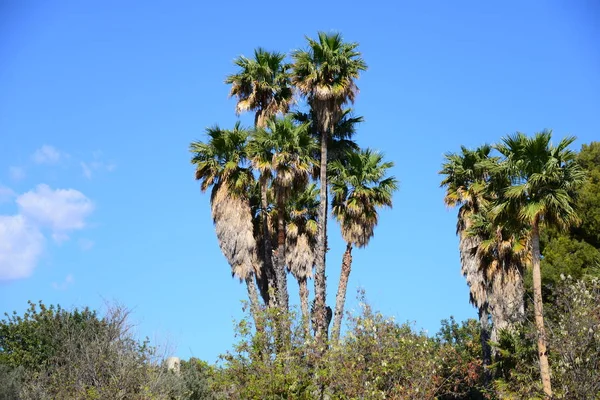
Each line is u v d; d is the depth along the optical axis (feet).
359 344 88.17
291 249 131.64
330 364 86.38
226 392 86.79
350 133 126.72
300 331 88.48
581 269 136.46
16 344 114.32
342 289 117.60
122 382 92.02
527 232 95.71
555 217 88.69
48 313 117.29
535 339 87.86
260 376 84.28
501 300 106.52
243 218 114.32
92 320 106.22
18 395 97.55
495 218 91.25
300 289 131.54
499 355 103.45
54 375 99.91
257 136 115.55
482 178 125.39
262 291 126.41
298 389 83.76
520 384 87.30
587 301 86.94
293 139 115.03
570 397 81.97
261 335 86.74
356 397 83.92
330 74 116.98
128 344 97.76
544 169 87.97
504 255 106.32
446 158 130.62
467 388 120.88
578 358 82.12
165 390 94.99
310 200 133.59
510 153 90.12
